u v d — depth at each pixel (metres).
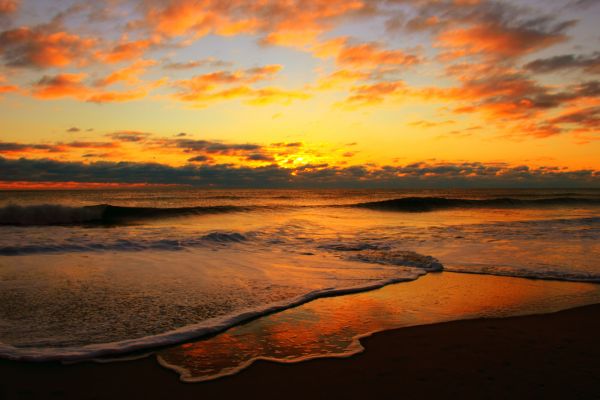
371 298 5.66
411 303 5.45
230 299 5.39
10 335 3.98
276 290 5.92
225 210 21.72
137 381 3.16
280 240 11.17
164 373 3.31
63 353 3.59
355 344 4.00
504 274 7.24
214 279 6.48
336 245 10.41
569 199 37.41
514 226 15.28
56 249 8.77
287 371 3.38
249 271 7.14
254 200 36.62
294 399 2.94
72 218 17.30
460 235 12.57
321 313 4.97
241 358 3.63
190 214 20.22
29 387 3.03
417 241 11.23
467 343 4.04
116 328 4.23
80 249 8.86
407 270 7.46
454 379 3.26
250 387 3.10
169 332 4.14
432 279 6.85
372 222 17.42
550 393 3.03
